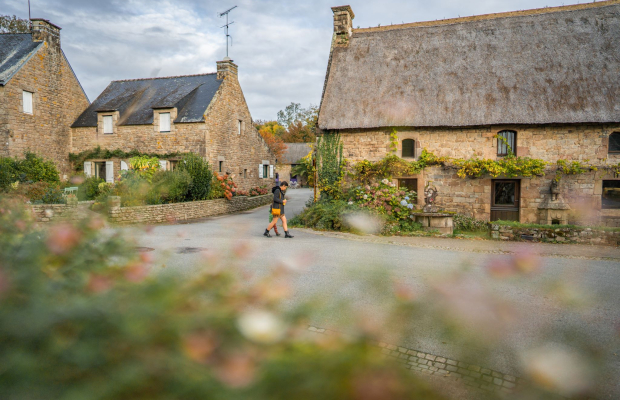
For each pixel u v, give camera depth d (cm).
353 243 979
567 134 1329
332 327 78
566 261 824
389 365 65
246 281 99
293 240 1032
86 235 117
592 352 87
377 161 1460
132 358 69
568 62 1405
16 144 1833
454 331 83
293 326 75
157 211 1394
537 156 1349
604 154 1307
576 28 1484
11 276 90
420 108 1420
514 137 1377
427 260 774
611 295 521
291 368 63
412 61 1552
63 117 2112
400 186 1465
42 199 998
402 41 1622
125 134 2127
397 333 80
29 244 110
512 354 289
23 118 1872
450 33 1595
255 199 2348
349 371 63
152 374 67
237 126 2402
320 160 1523
